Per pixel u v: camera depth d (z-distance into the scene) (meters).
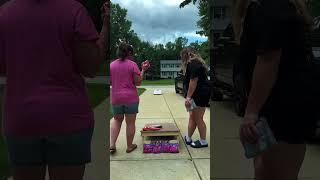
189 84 6.69
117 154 6.45
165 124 7.44
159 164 5.85
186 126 9.02
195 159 6.07
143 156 6.30
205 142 6.78
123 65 6.43
